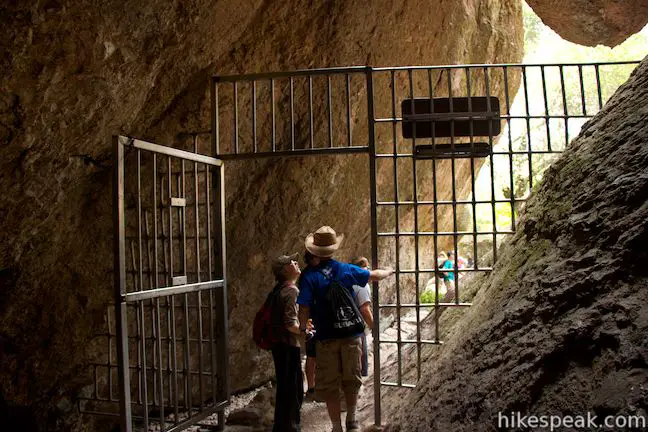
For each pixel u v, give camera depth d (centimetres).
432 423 314
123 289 354
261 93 554
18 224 406
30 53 338
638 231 258
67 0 336
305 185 654
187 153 425
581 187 335
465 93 949
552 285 290
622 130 334
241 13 471
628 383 210
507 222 1562
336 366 393
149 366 531
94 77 380
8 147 366
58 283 457
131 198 493
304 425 483
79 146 415
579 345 247
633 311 233
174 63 450
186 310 427
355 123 699
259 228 624
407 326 859
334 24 604
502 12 1065
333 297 393
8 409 445
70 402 473
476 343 328
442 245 1177
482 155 427
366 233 832
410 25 738
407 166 892
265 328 418
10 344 439
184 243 430
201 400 446
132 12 378
